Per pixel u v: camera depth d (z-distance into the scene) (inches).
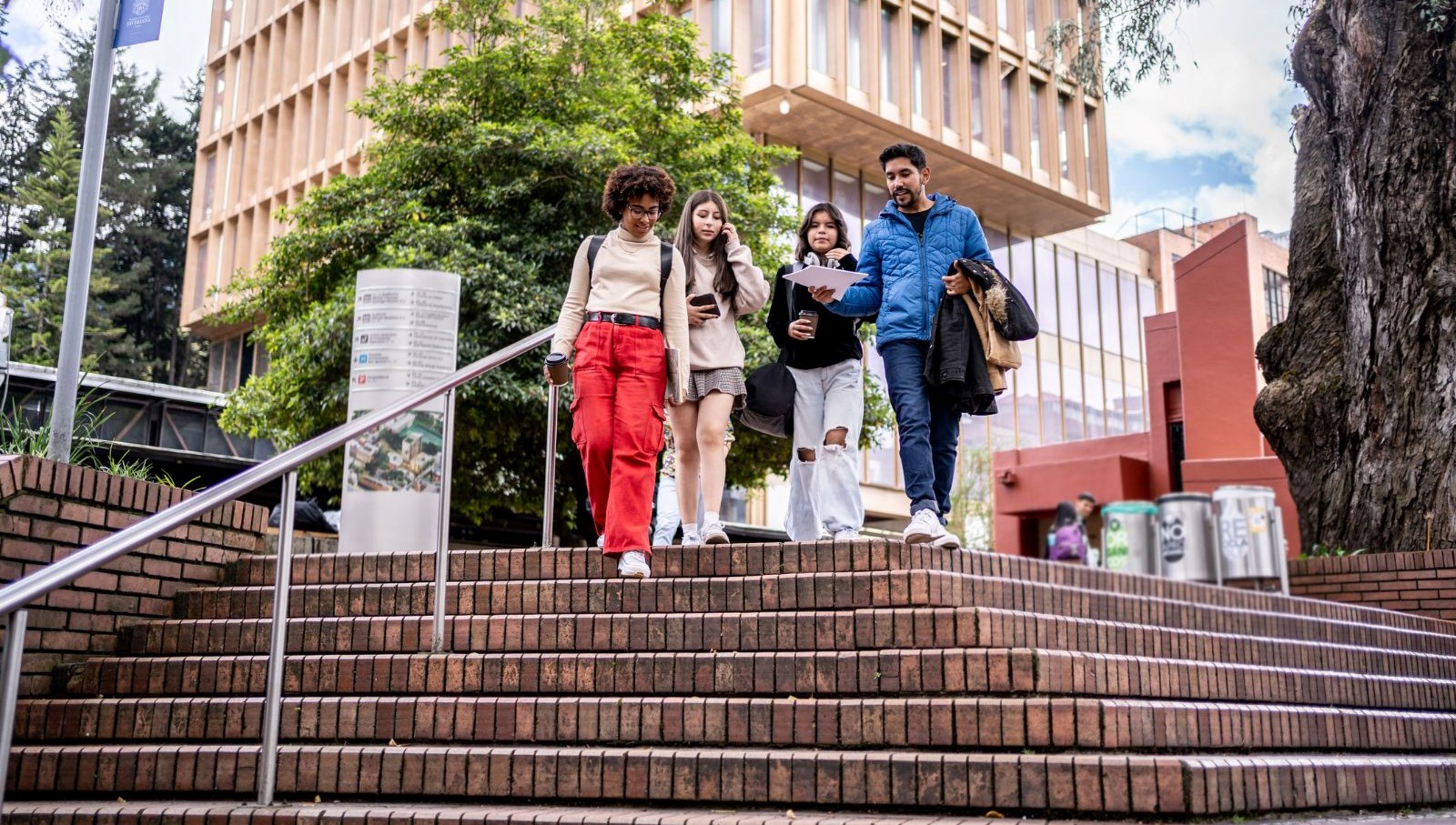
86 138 221.5
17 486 183.0
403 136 627.2
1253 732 168.1
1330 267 459.2
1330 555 402.6
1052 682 151.6
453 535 616.7
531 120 574.2
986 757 137.8
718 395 207.6
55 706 172.9
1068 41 587.2
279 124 1428.4
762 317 590.6
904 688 156.6
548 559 198.8
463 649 183.6
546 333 207.8
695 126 629.3
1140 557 731.4
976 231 213.6
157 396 666.2
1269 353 477.7
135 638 196.2
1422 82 395.5
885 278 210.5
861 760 141.6
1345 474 412.2
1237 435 794.8
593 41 628.1
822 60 996.6
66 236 1214.9
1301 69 452.8
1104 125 1277.1
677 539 341.7
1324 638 267.4
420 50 1256.2
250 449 721.6
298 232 602.2
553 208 555.2
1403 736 205.8
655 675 168.7
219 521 226.8
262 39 1507.1
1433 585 353.7
